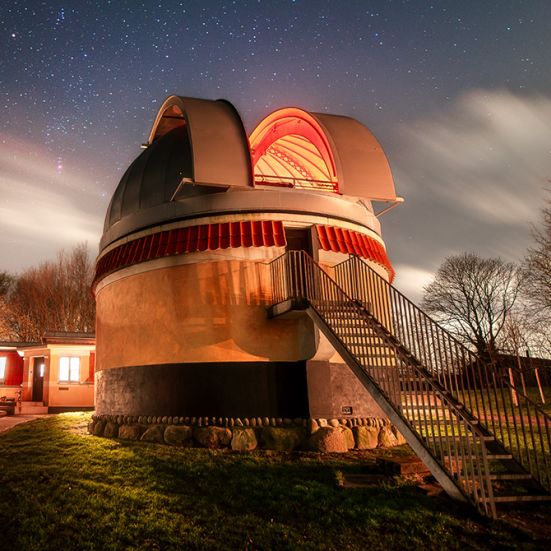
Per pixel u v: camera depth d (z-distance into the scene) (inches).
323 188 618.8
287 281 516.1
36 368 1049.5
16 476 390.6
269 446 469.7
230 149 509.4
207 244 530.0
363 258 564.1
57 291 1775.3
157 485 365.4
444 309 1603.1
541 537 285.9
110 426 557.3
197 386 511.5
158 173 590.6
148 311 558.6
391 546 281.6
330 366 520.1
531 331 1253.7
